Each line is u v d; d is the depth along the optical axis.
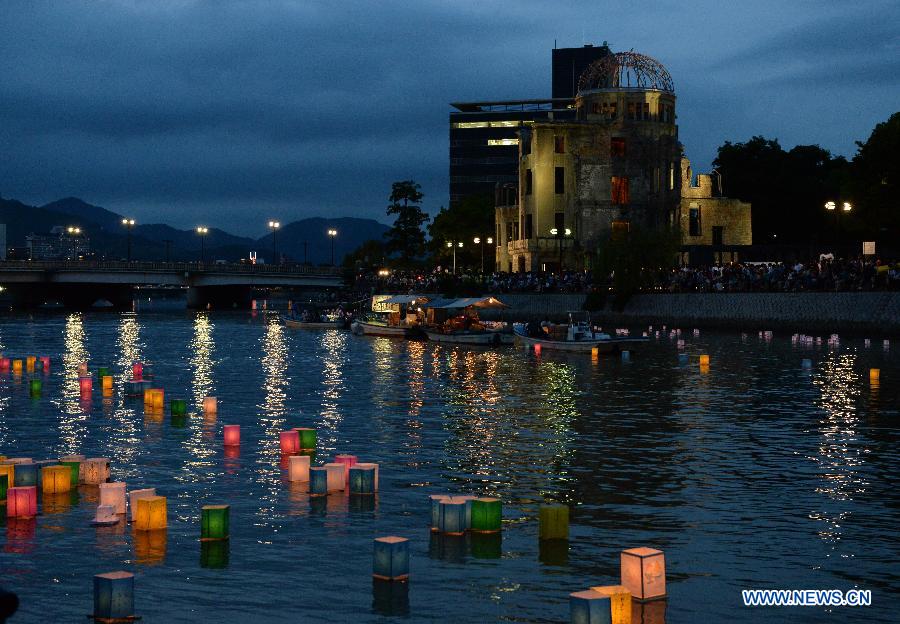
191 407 41.56
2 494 23.17
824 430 33.69
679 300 96.75
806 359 57.19
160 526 20.95
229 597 16.88
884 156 91.19
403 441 32.16
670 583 17.56
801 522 21.47
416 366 61.41
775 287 87.81
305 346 82.94
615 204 126.12
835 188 142.75
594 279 108.19
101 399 44.50
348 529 20.97
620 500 23.56
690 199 133.50
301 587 17.34
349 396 45.19
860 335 75.75
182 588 17.33
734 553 19.27
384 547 17.69
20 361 59.31
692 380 49.97
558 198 127.94
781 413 37.81
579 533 20.66
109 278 172.62
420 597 16.84
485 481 25.77
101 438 33.19
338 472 24.55
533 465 27.89
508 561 18.75
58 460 25.91
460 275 130.12
